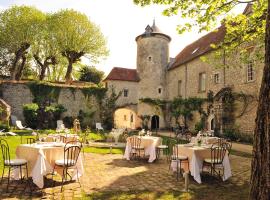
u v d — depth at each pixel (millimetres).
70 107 23812
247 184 5961
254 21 7547
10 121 20688
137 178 6352
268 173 2445
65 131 11203
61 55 30453
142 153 8969
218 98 17234
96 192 5145
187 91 23328
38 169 5336
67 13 27797
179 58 27109
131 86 26547
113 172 6953
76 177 5965
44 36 27656
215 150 6320
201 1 6691
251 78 15586
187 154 6500
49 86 23250
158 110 26531
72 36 27609
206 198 4941
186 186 5438
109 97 25375
